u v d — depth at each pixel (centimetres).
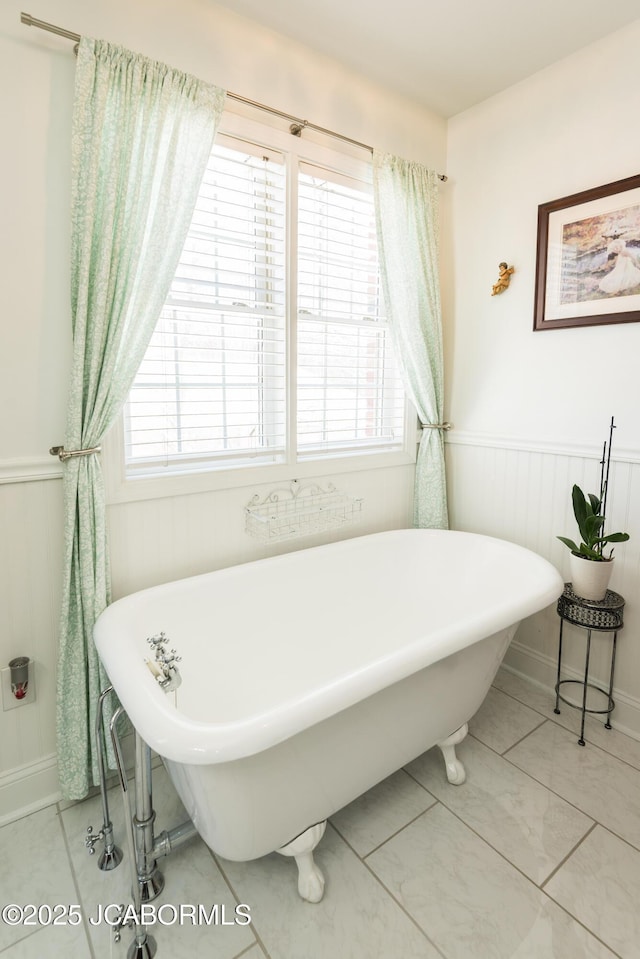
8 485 146
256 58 179
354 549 209
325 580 200
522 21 176
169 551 180
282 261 198
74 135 138
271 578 184
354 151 210
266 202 193
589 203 191
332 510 221
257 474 199
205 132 161
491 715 206
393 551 220
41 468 150
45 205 143
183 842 144
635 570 191
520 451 227
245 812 112
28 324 145
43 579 154
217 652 169
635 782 170
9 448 145
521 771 175
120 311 150
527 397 221
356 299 234
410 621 221
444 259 250
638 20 174
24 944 120
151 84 149
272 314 200
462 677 154
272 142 186
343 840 147
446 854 142
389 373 250
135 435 179
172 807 160
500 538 239
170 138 154
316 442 227
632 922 124
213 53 169
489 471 241
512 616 150
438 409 248
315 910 127
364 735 130
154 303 159
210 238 180
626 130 180
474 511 250
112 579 169
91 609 151
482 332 236
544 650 225
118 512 168
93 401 149
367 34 184
